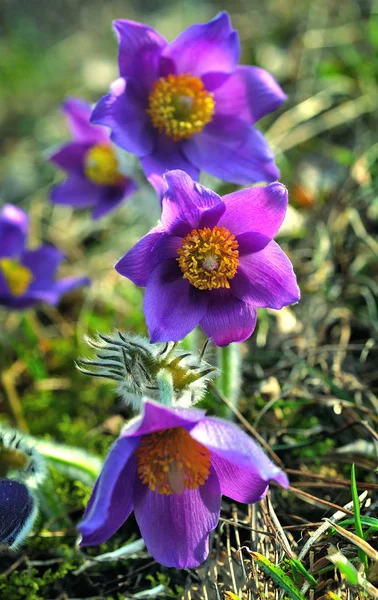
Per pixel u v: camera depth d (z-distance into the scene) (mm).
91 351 490
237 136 405
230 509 385
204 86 407
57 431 468
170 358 347
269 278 348
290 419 433
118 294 521
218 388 425
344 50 610
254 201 341
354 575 316
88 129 487
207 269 347
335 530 343
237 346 420
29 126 692
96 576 390
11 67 737
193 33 390
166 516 333
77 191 496
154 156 399
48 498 405
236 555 365
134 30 386
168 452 328
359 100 574
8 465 371
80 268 547
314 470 410
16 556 402
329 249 498
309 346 465
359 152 540
